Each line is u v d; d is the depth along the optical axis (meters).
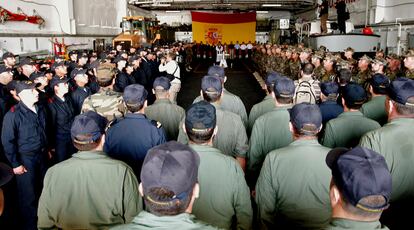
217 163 1.94
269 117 2.79
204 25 26.69
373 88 3.54
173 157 1.15
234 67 21.47
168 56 8.39
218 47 23.64
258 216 2.13
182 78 15.94
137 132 2.67
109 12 20.20
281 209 2.02
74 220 1.91
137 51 9.59
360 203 1.13
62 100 4.43
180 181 1.12
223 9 31.47
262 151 2.85
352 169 1.15
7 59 5.93
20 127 3.59
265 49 13.02
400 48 12.82
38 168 3.77
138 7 27.00
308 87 4.15
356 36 10.21
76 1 15.45
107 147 2.71
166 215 1.14
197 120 1.92
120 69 6.57
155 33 19.94
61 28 14.35
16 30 10.85
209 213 1.96
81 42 15.83
